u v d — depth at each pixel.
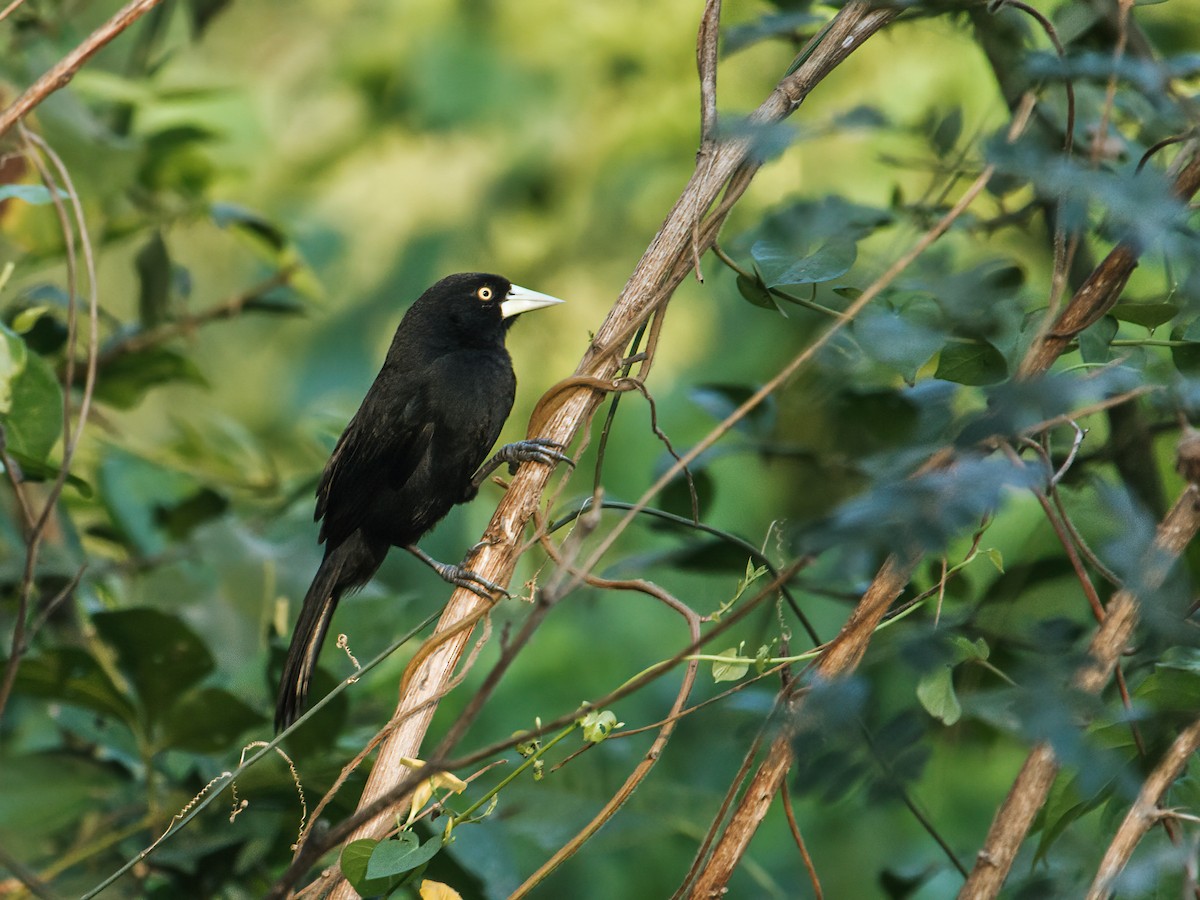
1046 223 6.84
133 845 7.04
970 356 5.44
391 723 4.96
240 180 10.02
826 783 6.12
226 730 6.64
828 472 7.19
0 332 6.30
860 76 11.57
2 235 8.65
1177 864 4.41
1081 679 4.47
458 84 13.30
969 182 7.43
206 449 9.77
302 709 6.80
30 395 6.37
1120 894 4.83
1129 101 6.25
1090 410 4.32
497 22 13.48
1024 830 4.62
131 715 6.62
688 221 5.43
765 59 12.73
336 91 13.98
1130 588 3.95
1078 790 4.89
